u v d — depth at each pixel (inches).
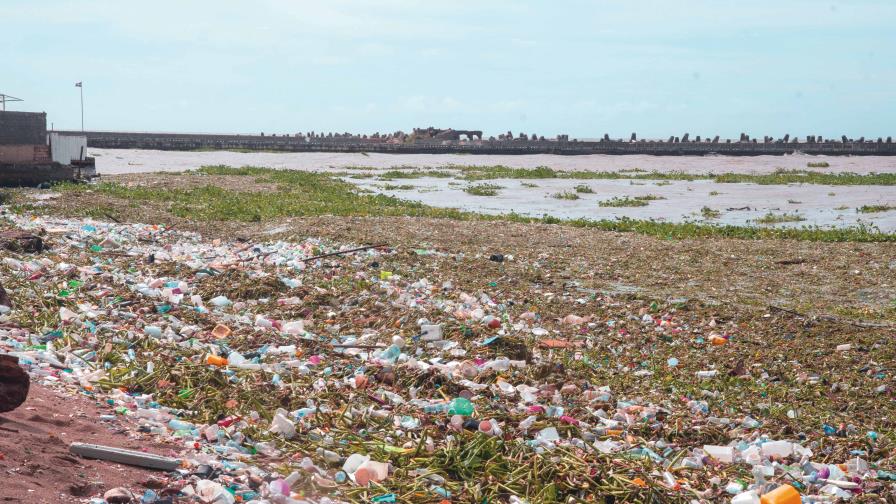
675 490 325.4
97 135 4443.9
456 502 299.1
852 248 1051.3
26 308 520.1
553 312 678.5
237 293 657.0
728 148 4662.9
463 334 555.2
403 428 370.6
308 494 286.2
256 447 329.4
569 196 2016.5
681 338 614.5
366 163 3676.2
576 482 317.1
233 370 434.6
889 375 523.5
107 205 1280.8
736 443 390.9
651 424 412.8
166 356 442.6
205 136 4815.5
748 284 830.5
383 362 482.0
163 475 284.0
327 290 687.7
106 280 641.0
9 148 1584.6
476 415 390.6
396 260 868.0
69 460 274.7
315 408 388.5
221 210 1325.0
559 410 414.9
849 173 2930.6
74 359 425.7
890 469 370.6
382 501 287.9
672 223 1387.8
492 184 2485.2
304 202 1535.4
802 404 470.0
